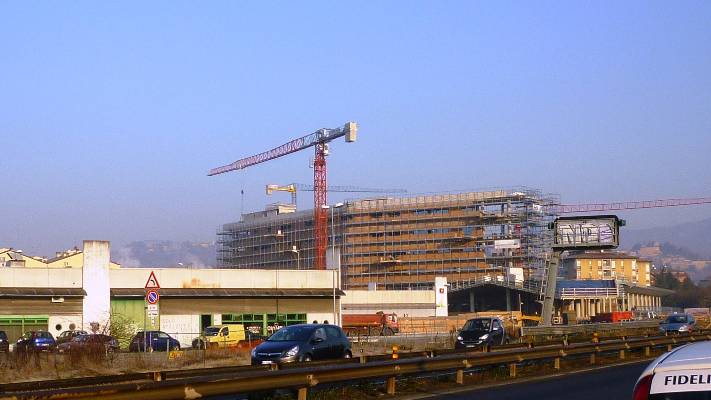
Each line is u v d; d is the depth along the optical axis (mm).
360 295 92250
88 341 35938
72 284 58688
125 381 19219
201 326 62875
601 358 33812
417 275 169250
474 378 25250
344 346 28250
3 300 56406
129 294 60156
